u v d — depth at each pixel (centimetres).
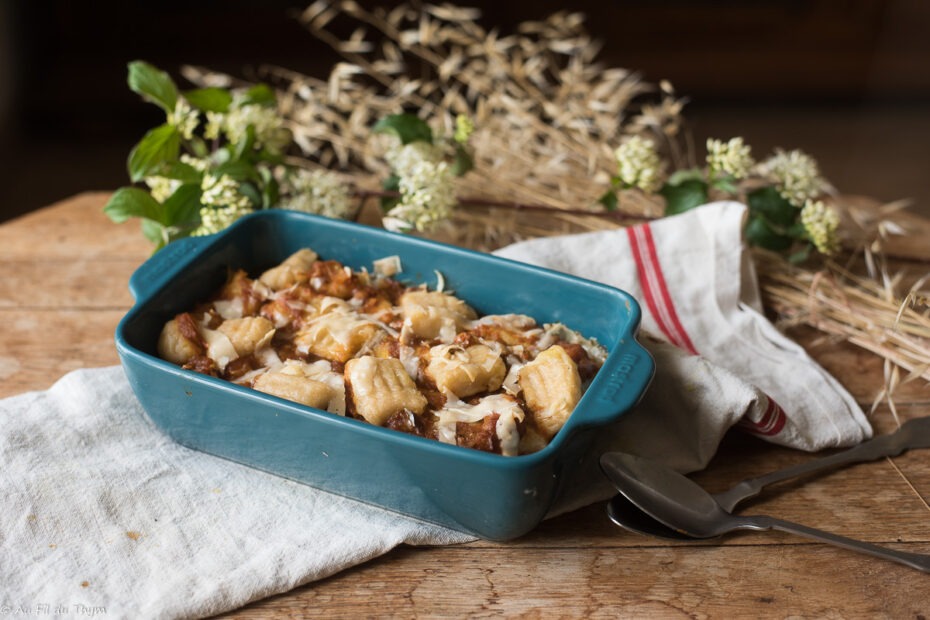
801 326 83
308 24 181
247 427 64
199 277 72
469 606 61
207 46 183
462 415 64
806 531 63
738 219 79
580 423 60
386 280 75
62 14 177
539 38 182
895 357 77
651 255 80
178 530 63
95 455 67
